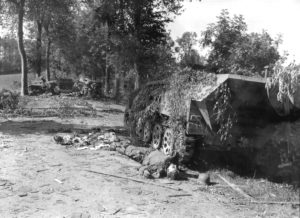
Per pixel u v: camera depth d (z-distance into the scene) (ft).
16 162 29.25
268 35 56.90
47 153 33.01
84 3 121.19
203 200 23.11
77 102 87.86
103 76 157.99
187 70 31.68
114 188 24.16
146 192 23.81
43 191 22.77
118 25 108.78
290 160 28.45
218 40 57.47
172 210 21.02
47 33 157.89
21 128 48.52
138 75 103.55
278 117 29.48
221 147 30.01
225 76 28.37
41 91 114.62
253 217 20.74
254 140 30.19
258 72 52.54
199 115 29.27
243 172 30.27
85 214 19.51
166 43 103.35
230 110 28.78
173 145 30.96
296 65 26.58
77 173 27.07
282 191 25.59
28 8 111.86
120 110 83.46
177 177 27.22
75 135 41.34
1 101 67.05
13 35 122.72
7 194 21.88
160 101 34.96
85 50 155.12
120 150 34.47
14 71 299.79
